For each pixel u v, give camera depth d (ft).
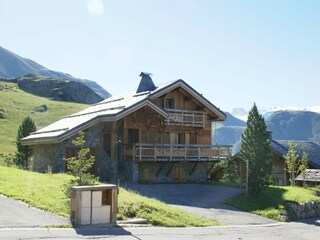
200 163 129.18
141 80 137.90
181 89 131.13
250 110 101.35
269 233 65.72
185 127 132.26
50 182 74.43
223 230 63.16
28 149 138.21
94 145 115.14
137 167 112.47
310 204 98.22
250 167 97.71
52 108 349.20
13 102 341.62
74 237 45.16
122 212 61.26
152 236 50.21
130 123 119.44
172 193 98.02
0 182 69.82
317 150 163.94
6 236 42.86
